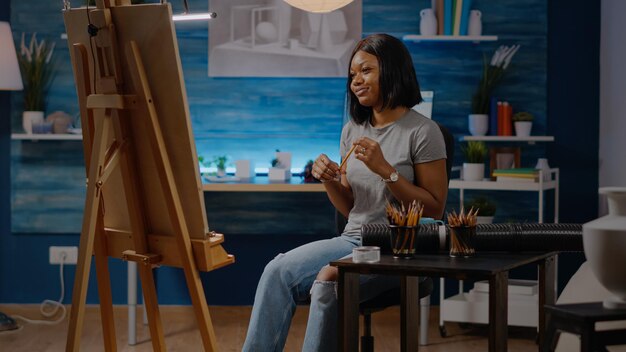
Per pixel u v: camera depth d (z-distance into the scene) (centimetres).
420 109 481
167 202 237
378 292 269
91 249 233
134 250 252
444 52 493
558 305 172
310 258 271
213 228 499
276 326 264
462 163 495
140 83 231
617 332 164
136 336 449
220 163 475
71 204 498
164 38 226
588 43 495
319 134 496
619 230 168
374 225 237
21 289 503
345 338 224
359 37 489
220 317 497
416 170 285
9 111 499
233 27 491
